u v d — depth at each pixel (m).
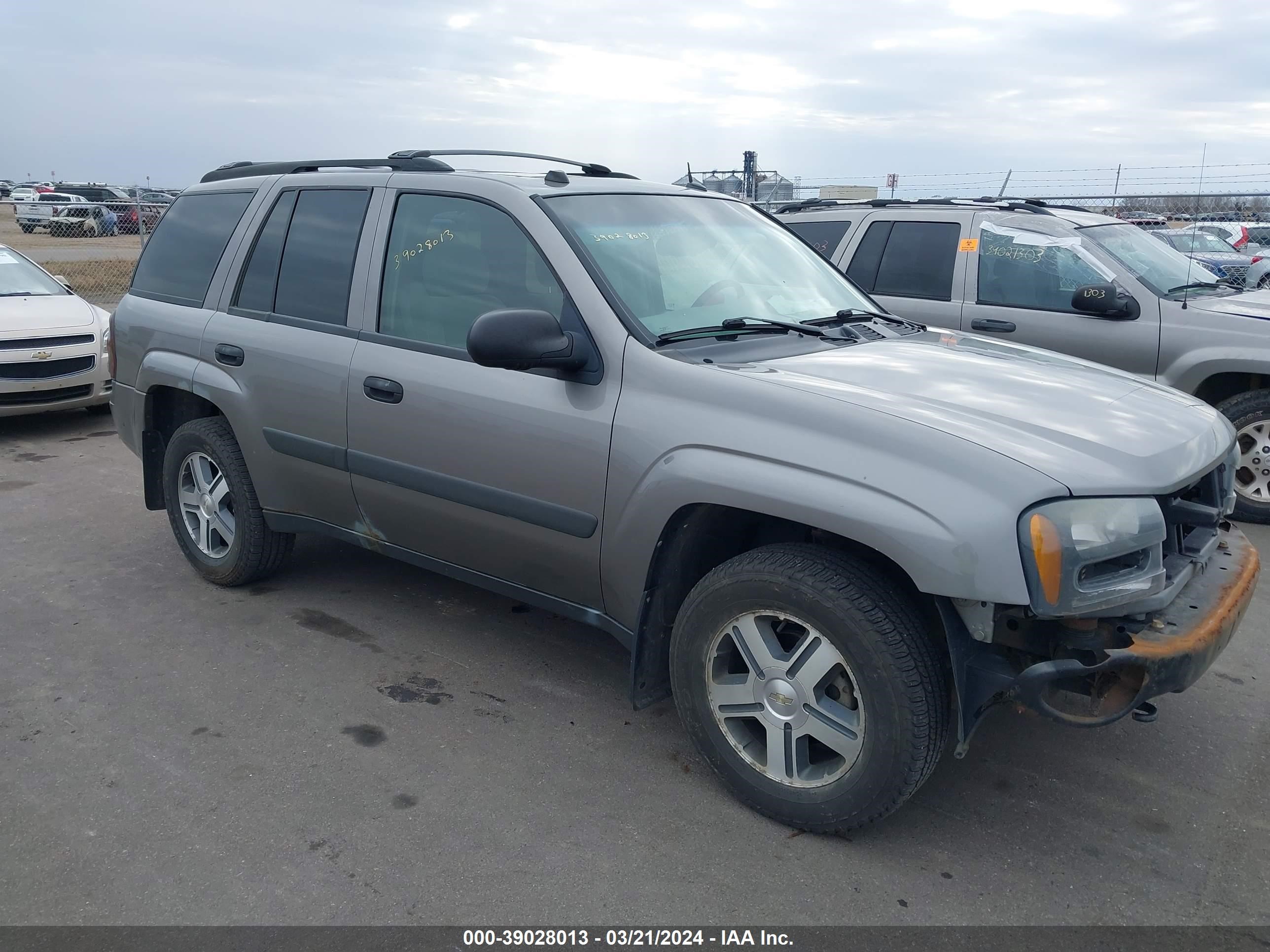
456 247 3.67
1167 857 2.88
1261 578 5.17
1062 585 2.46
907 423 2.68
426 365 3.62
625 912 2.61
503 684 3.88
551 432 3.26
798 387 2.89
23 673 3.93
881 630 2.65
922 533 2.54
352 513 4.09
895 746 2.67
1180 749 3.47
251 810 3.03
